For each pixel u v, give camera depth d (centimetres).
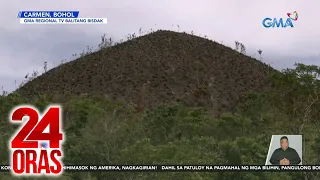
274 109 3381
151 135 3228
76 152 2533
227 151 1997
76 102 3325
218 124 3316
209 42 11681
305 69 3325
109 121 2873
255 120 3366
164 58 10431
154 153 2016
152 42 11188
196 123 3294
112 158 2552
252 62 11081
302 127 2623
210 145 2233
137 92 9006
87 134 2717
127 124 3044
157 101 8744
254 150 2184
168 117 3309
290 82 3294
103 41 11169
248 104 3516
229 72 10262
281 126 2923
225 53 11175
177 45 11112
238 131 3269
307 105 3025
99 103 3503
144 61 10206
